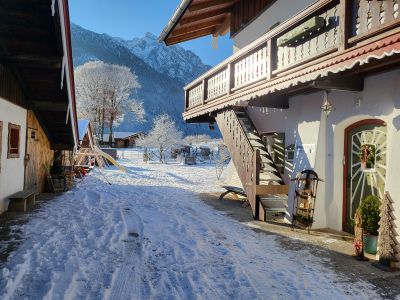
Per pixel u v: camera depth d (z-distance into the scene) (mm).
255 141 9203
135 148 54000
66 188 12250
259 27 10297
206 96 10438
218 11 12133
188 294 3930
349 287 4141
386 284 4242
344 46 4770
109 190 12562
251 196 7992
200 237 6227
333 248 5664
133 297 3830
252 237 6293
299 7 8188
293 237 6320
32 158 10281
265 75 6934
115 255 5148
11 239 5762
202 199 10906
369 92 5809
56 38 5906
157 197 11141
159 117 55625
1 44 6309
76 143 12852
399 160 4910
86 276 4332
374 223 5312
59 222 7090
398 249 4758
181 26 11875
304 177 7344
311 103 7375
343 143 6852
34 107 9250
